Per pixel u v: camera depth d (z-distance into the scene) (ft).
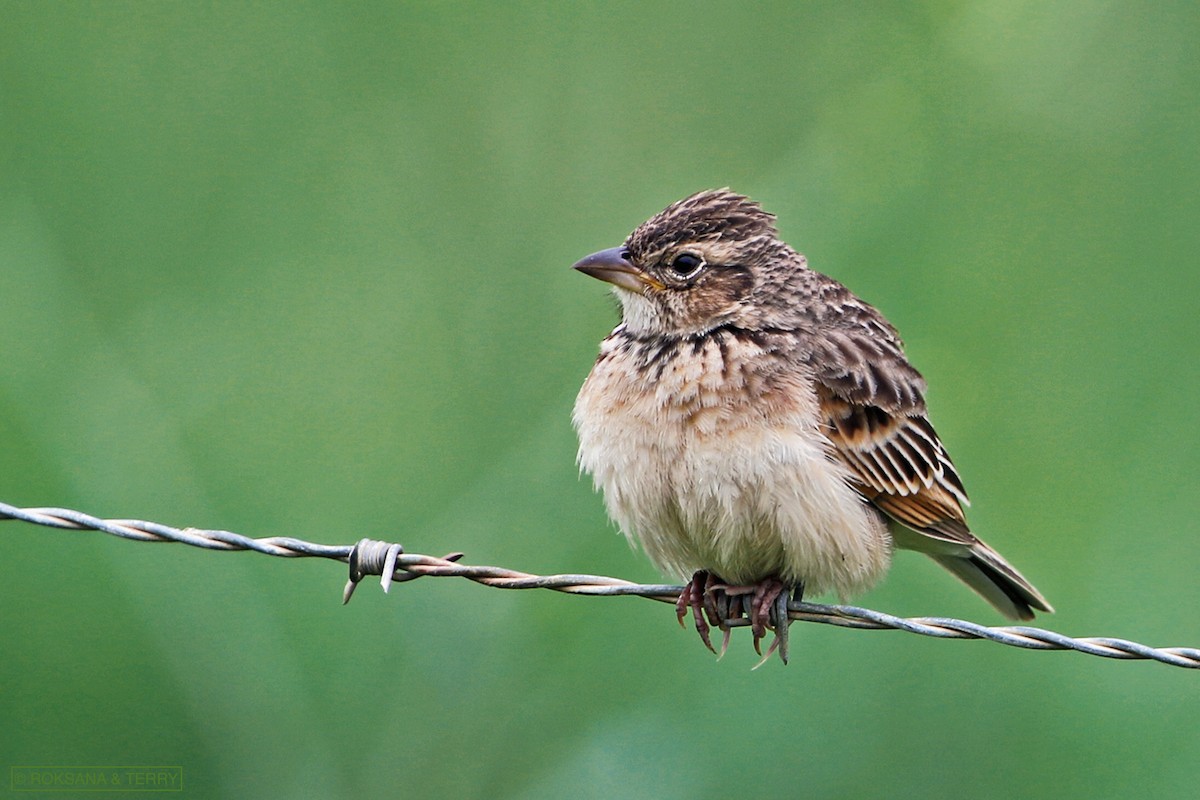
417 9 45.68
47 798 38.40
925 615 38.19
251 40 45.47
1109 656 25.18
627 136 45.27
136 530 27.09
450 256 44.42
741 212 31.24
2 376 40.86
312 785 38.34
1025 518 40.19
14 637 38.93
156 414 41.60
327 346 43.47
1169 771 37.22
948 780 37.14
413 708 38.96
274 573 40.50
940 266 42.14
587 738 37.93
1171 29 43.42
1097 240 42.52
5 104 44.04
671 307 30.81
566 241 44.37
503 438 42.27
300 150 44.98
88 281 43.19
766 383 29.35
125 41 45.03
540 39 45.96
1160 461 40.40
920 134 43.42
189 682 39.11
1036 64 43.70
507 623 39.47
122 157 44.24
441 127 45.32
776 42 45.55
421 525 41.27
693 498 29.30
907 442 31.27
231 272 43.91
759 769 37.27
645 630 39.04
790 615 29.55
